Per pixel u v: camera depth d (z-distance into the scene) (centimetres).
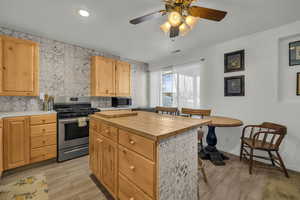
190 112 258
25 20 196
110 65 325
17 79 210
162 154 91
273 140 212
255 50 233
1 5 161
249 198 147
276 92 213
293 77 205
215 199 145
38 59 229
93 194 151
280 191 157
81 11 174
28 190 156
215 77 284
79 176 185
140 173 98
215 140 249
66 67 284
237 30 222
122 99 362
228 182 175
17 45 210
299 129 195
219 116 277
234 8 164
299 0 150
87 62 314
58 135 226
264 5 159
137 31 229
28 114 201
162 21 197
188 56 335
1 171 176
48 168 206
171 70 388
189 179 119
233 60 258
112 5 162
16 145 191
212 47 289
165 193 95
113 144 127
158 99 439
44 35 246
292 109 200
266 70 222
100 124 149
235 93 254
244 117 245
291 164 201
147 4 160
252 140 212
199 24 202
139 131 96
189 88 353
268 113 221
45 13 179
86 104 308
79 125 242
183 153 112
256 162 226
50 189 158
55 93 270
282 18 187
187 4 135
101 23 204
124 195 114
